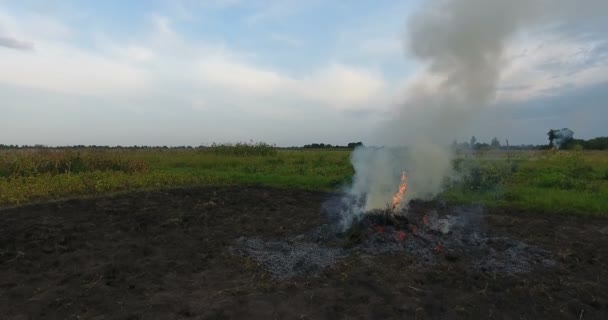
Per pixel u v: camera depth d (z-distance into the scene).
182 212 8.59
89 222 7.71
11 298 4.61
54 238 6.66
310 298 4.60
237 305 4.43
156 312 4.28
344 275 5.25
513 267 5.71
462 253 6.19
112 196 10.07
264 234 7.11
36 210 8.55
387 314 4.28
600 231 7.71
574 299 4.75
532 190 11.34
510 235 7.37
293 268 5.48
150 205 9.21
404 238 6.50
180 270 5.46
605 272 5.60
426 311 4.38
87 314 4.26
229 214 8.57
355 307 4.42
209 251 6.18
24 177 11.96
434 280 5.20
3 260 5.73
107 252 6.14
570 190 11.70
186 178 12.62
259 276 5.27
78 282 5.03
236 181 12.83
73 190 10.40
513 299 4.74
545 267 5.77
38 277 5.18
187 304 4.46
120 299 4.58
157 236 6.93
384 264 5.63
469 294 4.84
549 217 8.86
